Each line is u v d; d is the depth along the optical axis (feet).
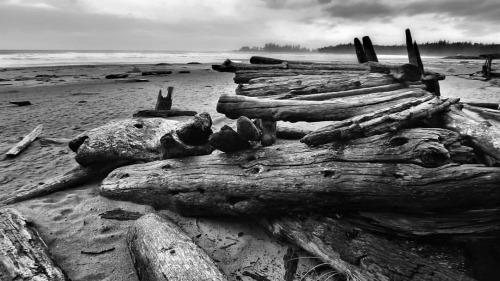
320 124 24.25
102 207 12.73
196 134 12.49
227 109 15.64
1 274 8.03
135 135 15.34
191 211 11.68
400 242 8.41
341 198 9.11
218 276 7.81
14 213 11.03
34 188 14.10
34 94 46.37
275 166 10.39
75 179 14.88
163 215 11.66
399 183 8.44
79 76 79.36
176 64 149.89
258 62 29.25
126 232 11.12
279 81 20.48
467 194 7.85
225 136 11.11
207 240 10.56
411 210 8.59
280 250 9.98
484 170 7.86
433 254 8.02
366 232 8.77
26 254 8.81
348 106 14.58
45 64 138.62
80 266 9.46
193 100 39.09
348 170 9.20
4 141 22.59
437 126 11.62
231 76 80.12
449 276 7.12
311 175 9.61
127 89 52.03
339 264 8.38
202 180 11.27
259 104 15.16
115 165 15.28
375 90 18.43
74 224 11.44
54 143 22.00
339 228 9.05
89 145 14.40
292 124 24.21
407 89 17.20
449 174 8.00
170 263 8.15
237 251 10.03
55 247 10.16
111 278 9.05
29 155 19.69
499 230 7.84
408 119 9.64
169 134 12.43
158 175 12.44
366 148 9.46
